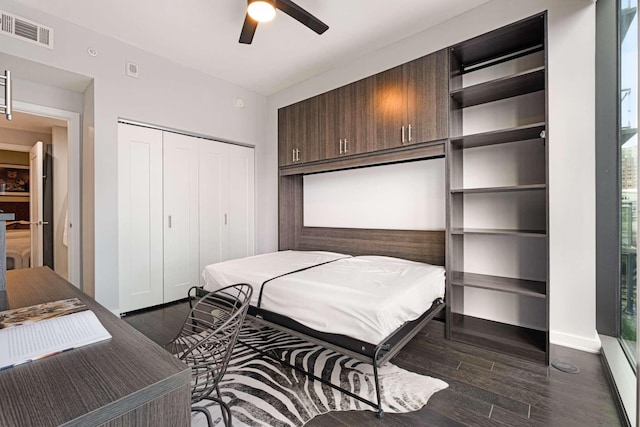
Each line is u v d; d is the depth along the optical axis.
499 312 2.64
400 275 2.33
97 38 2.88
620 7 2.11
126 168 3.11
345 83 3.54
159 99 3.34
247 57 3.38
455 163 2.62
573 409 1.61
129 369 0.69
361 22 2.77
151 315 3.10
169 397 0.66
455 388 1.81
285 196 4.14
